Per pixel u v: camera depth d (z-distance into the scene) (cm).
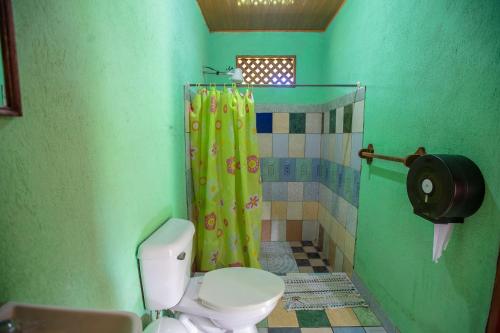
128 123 94
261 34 273
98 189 76
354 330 145
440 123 102
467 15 89
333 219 234
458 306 94
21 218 51
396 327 133
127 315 53
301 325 149
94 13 73
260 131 273
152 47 117
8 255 49
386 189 143
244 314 114
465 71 90
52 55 58
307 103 271
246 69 279
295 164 277
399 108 130
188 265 129
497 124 79
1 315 47
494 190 81
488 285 83
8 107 47
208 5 222
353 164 189
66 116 63
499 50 78
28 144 53
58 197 61
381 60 148
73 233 66
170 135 145
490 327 80
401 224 129
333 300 168
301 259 253
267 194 282
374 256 157
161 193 130
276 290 125
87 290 72
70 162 65
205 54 254
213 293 122
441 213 88
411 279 121
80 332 51
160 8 127
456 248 95
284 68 278
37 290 55
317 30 270
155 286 105
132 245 99
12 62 48
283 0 213
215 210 193
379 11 150
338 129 221
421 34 113
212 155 186
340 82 219
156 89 122
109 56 81
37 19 54
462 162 87
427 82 109
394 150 135
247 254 204
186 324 119
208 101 188
